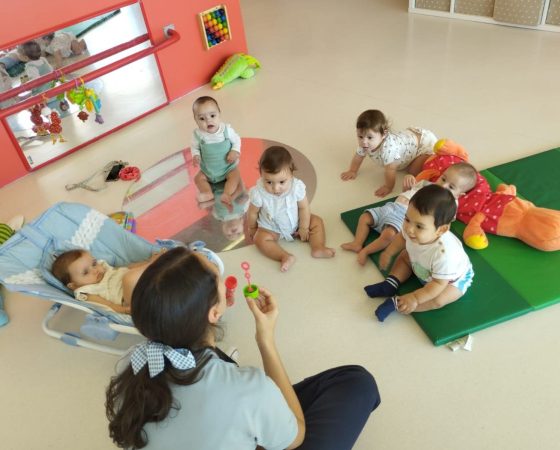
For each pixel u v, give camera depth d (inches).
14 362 72.6
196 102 95.5
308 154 107.7
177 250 34.4
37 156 120.2
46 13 107.7
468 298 68.1
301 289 76.4
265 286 77.9
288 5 198.7
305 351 67.1
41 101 110.0
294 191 77.7
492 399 58.4
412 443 55.4
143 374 32.5
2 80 107.3
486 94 120.3
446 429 56.2
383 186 93.7
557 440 53.7
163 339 32.4
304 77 141.3
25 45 107.6
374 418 58.2
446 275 63.0
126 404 32.2
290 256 80.1
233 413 31.9
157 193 104.2
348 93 129.8
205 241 89.3
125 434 32.2
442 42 149.6
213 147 98.6
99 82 136.6
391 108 120.0
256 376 33.9
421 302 65.9
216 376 32.8
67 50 114.2
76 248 76.8
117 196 105.1
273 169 73.0
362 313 71.1
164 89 135.6
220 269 69.2
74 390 67.6
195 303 32.0
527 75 126.0
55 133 115.7
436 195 59.7
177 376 32.0
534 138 101.9
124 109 134.4
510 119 109.5
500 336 64.8
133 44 125.0
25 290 67.1
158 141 122.4
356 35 163.2
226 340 70.1
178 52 135.1
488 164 96.1
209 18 137.3
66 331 76.4
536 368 60.8
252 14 193.9
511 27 152.3
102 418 63.7
